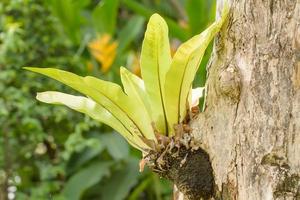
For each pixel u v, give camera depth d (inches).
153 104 83.8
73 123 176.4
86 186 165.5
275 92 78.2
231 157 79.8
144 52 81.0
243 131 79.1
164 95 82.9
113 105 85.2
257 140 78.2
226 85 80.0
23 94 167.8
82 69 181.2
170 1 235.0
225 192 80.3
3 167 169.5
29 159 176.6
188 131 83.4
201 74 157.0
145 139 85.0
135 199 185.0
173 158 83.4
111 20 187.5
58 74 83.4
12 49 162.4
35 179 187.0
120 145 169.9
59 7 178.7
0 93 163.3
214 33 81.2
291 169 76.9
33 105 167.3
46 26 177.5
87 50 192.2
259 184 77.6
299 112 77.3
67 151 160.9
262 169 77.6
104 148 180.7
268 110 78.2
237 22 81.1
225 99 80.8
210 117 82.1
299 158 76.9
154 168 85.2
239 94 79.8
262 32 79.6
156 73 82.1
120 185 171.9
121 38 189.3
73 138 161.0
